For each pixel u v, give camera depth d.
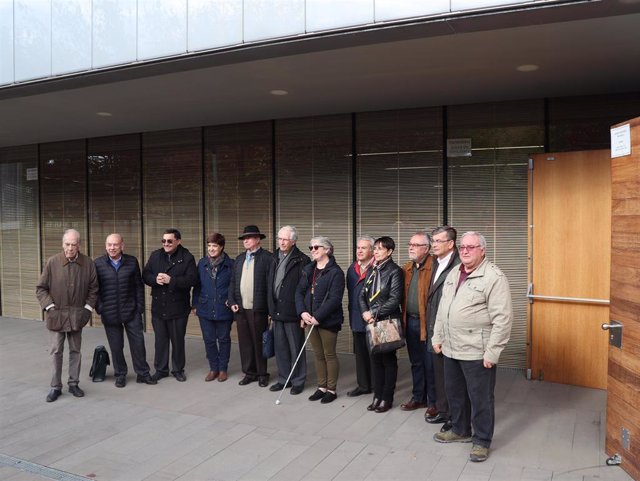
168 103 6.79
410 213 7.07
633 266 3.85
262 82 5.81
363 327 5.46
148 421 5.11
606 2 3.76
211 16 5.00
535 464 4.09
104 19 5.53
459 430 4.50
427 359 5.01
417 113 7.00
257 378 6.24
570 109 6.30
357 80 5.71
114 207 9.32
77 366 5.91
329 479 3.93
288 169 7.80
